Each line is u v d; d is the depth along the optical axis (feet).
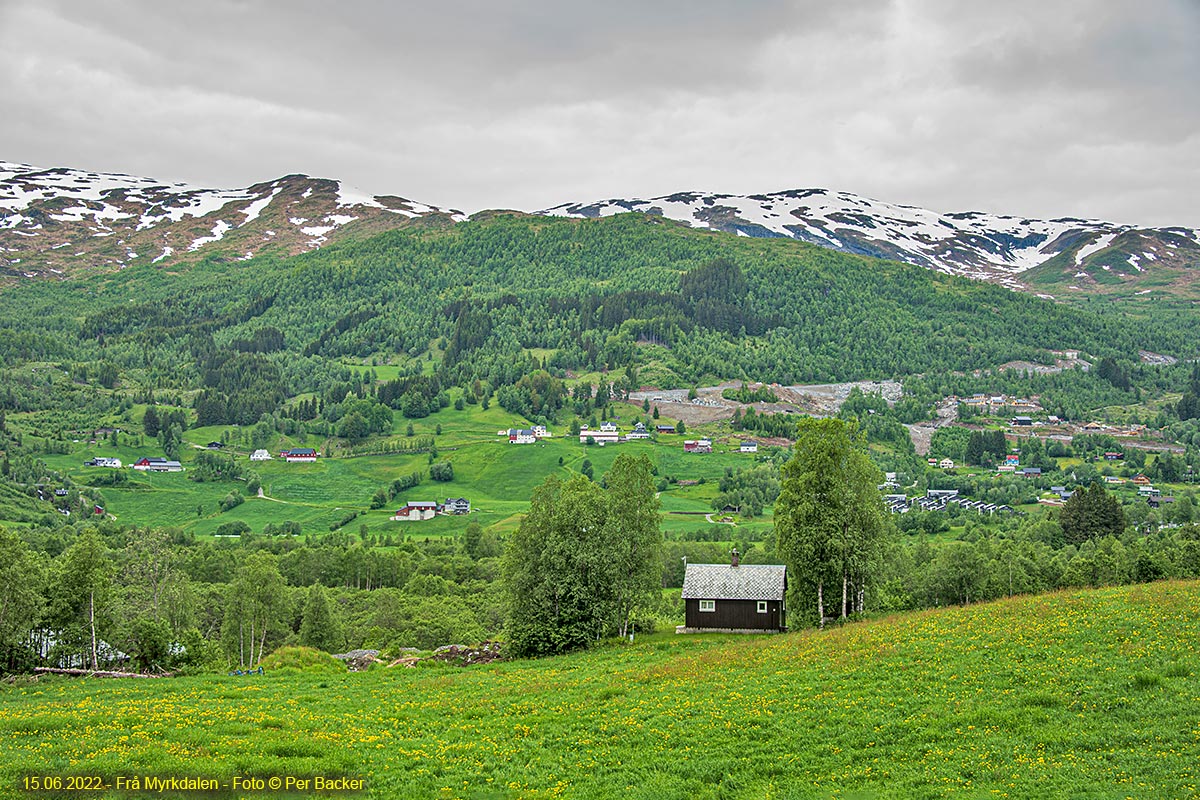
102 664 275.18
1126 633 167.53
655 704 155.02
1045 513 627.87
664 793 111.75
